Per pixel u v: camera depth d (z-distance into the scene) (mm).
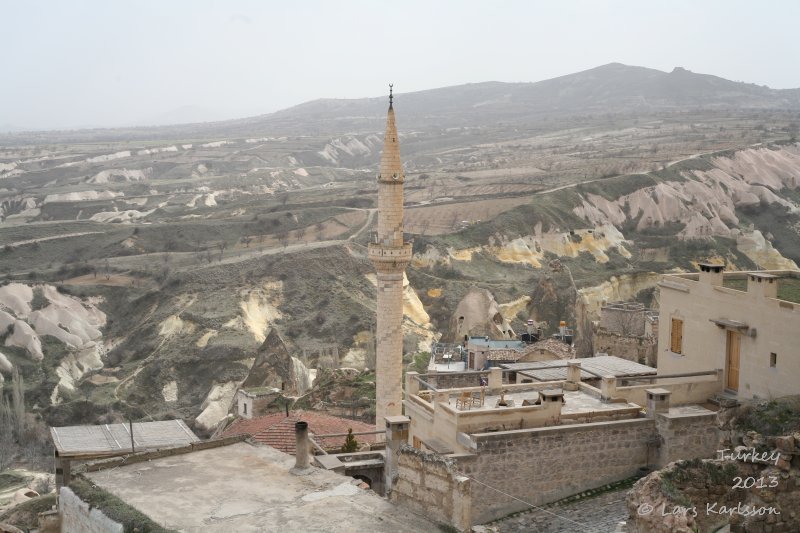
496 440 34844
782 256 197250
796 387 36469
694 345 42688
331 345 145875
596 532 31453
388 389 61875
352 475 40531
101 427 41938
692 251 189375
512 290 155875
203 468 28781
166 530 23031
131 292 181875
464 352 77562
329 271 175000
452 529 23812
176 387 138125
